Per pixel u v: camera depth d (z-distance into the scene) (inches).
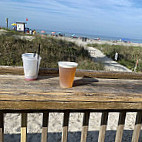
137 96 46.5
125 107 45.7
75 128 109.4
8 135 95.4
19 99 40.1
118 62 441.7
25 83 49.6
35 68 51.8
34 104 41.0
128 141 100.3
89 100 43.3
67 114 54.4
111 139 100.5
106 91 48.3
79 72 62.9
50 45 374.6
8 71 57.6
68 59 319.9
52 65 269.0
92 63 339.3
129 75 66.1
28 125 107.4
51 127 107.3
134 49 612.4
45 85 49.2
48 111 52.6
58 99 41.8
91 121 119.1
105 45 781.3
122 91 49.6
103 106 44.4
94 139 98.5
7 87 44.6
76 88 48.8
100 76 64.3
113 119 126.8
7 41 320.8
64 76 46.7
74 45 480.7
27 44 339.9
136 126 61.9
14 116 117.3
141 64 407.5
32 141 92.2
